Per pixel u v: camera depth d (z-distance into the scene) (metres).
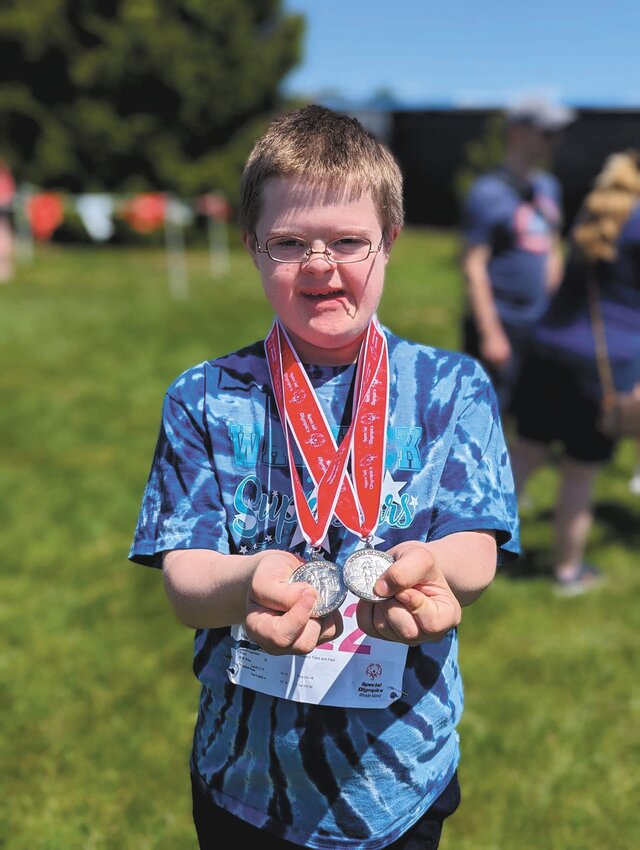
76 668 3.35
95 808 2.63
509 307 4.21
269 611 1.14
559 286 3.68
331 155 1.28
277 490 1.36
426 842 1.43
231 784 1.40
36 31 17.97
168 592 1.31
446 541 1.30
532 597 3.86
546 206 4.21
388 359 1.42
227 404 1.39
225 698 1.39
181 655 3.45
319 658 1.32
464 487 1.35
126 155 18.92
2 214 13.75
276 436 1.38
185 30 18.98
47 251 17.27
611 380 3.54
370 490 1.35
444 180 24.56
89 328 9.90
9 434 6.26
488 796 2.66
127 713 3.08
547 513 4.79
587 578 3.98
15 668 3.34
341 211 1.28
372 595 1.14
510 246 4.16
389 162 1.36
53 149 18.62
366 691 1.32
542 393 3.76
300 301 1.31
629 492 5.12
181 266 16.38
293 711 1.34
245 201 1.36
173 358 8.59
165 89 18.89
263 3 19.73
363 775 1.35
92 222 14.10
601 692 3.19
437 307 11.54
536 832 2.52
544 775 2.76
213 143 19.64
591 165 21.73
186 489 1.35
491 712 3.06
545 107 4.08
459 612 1.17
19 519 4.78
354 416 1.38
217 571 1.24
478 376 1.44
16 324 10.05
